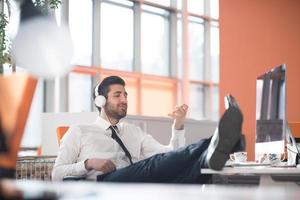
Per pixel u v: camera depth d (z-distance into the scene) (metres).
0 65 4.27
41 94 10.41
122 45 12.47
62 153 3.15
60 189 0.78
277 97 2.78
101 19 11.91
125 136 3.38
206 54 14.56
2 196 0.74
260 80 3.19
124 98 3.32
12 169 1.16
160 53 13.62
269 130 2.91
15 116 1.20
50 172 3.47
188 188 0.83
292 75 6.32
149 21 13.34
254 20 6.58
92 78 11.57
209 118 14.45
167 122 5.12
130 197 0.75
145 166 2.71
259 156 3.15
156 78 13.39
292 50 6.35
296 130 3.63
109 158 3.21
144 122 4.88
